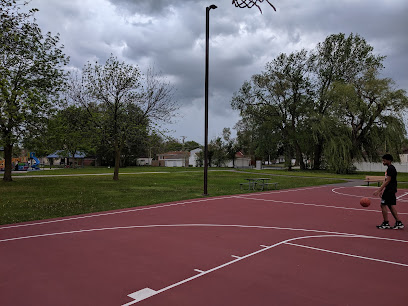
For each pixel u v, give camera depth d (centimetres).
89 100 2519
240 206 1288
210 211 1155
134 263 553
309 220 978
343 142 4069
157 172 4272
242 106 5547
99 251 627
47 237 747
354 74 4819
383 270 520
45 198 1487
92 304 394
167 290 436
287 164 5241
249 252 621
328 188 2219
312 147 5006
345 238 741
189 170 4978
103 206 1264
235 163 7669
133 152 7119
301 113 5078
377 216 1060
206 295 420
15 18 1427
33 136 2325
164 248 650
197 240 718
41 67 2227
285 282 466
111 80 2512
